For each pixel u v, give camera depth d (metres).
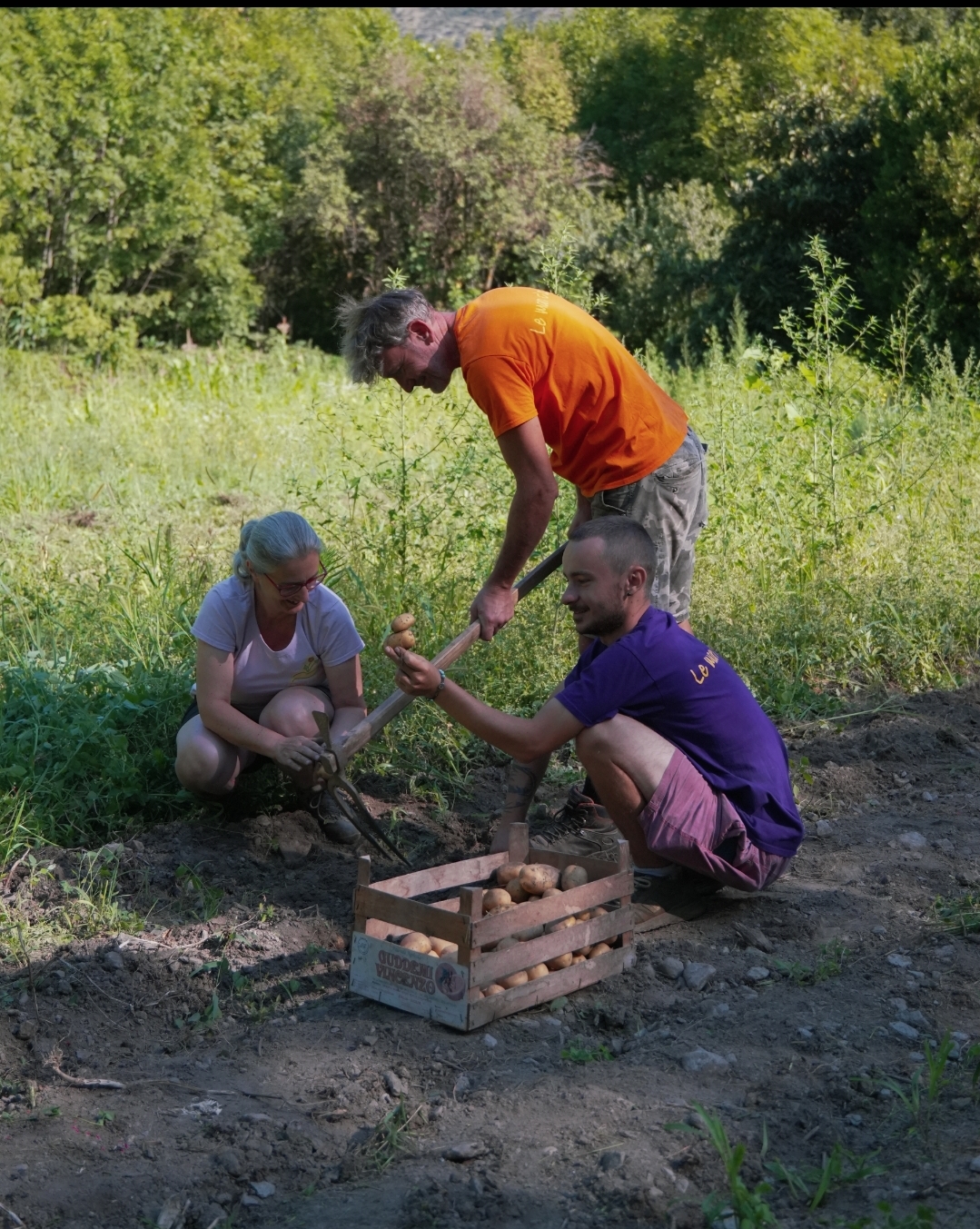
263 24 29.23
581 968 3.28
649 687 3.43
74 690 4.70
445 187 23.14
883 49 30.50
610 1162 2.58
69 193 17.98
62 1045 3.09
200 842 4.14
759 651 5.64
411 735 4.82
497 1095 2.83
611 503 3.98
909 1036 3.07
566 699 3.38
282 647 4.14
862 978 3.35
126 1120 2.79
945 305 13.27
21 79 17.48
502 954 3.10
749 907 3.73
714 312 16.28
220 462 9.88
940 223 13.70
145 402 12.30
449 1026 3.10
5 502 8.61
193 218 19.12
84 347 17.88
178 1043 3.12
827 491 6.92
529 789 4.02
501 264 23.72
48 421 11.30
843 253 15.80
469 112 23.11
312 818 4.30
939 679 5.74
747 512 6.78
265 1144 2.69
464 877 3.48
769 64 29.17
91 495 8.92
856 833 4.29
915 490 7.47
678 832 3.42
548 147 23.77
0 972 3.37
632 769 3.38
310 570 3.91
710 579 6.30
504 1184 2.54
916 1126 2.71
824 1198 2.49
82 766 4.39
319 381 13.83
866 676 5.74
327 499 7.22
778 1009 3.19
